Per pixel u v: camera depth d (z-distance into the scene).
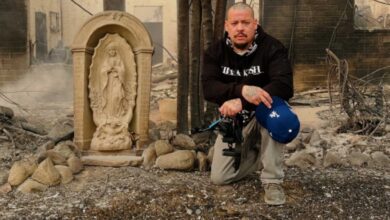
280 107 2.75
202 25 4.32
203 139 4.16
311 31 11.35
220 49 2.91
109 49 3.80
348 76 6.22
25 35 11.34
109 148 3.75
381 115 5.86
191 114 4.48
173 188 3.16
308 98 10.12
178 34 4.35
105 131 3.80
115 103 3.82
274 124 2.74
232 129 2.93
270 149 2.90
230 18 2.80
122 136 3.80
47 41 17.05
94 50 3.80
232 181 3.23
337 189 3.23
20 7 11.27
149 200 3.00
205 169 3.61
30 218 2.78
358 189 3.25
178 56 4.39
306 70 11.40
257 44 2.86
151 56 3.80
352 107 6.43
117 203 2.95
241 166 3.17
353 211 2.90
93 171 3.54
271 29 11.37
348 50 11.44
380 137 5.37
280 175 2.97
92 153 3.76
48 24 17.09
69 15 18.09
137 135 3.83
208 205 2.95
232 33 2.80
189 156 3.59
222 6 4.22
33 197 3.09
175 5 19.20
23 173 3.28
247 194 3.10
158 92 11.58
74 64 3.72
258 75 2.88
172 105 7.42
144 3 19.08
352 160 4.03
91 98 3.81
